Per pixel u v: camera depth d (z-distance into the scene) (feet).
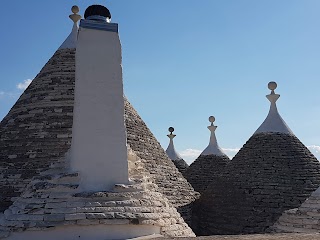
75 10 70.59
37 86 63.93
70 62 65.46
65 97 61.41
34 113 60.70
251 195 69.00
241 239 35.47
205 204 74.69
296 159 71.61
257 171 71.36
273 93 79.10
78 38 40.40
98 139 39.06
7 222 36.04
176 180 71.92
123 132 39.73
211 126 107.86
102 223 35.01
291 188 67.36
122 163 39.19
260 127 77.71
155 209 38.14
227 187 73.05
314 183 68.54
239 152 77.51
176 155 122.93
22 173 55.36
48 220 34.76
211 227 71.67
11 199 53.57
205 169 102.06
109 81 40.14
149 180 44.04
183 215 68.49
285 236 37.32
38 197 36.86
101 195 36.63
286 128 76.28
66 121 59.26
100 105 39.60
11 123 61.46
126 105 70.08
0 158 57.88
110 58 40.50
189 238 35.99
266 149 73.61
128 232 35.76
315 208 50.57
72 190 37.01
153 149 70.59
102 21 41.68
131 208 36.60
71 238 34.58
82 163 38.55
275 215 65.00
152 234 36.76
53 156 56.24
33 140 58.08
